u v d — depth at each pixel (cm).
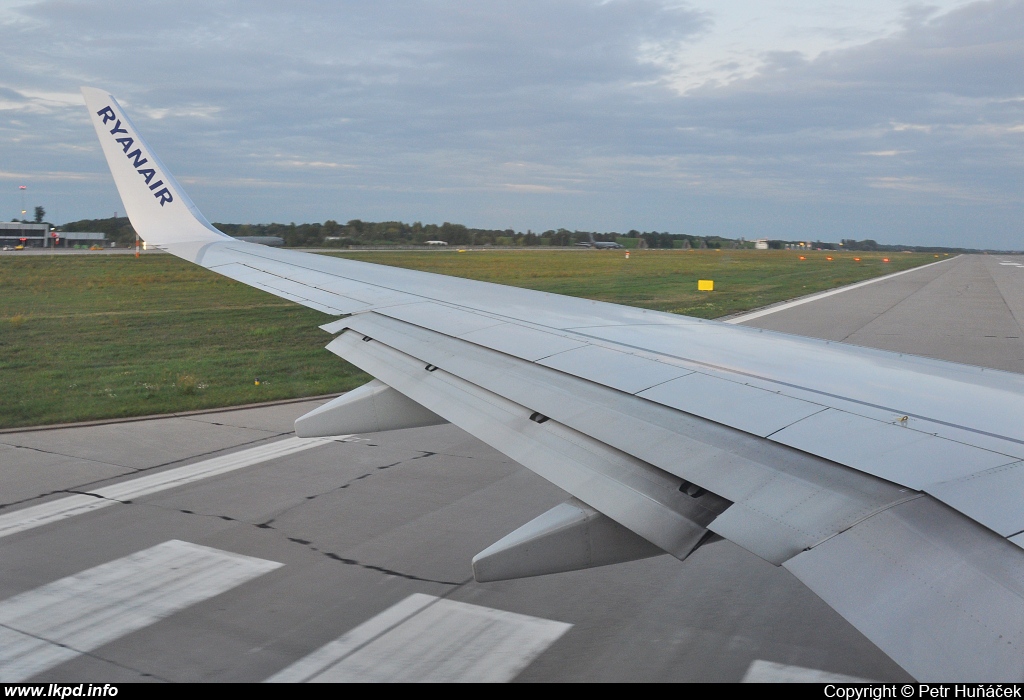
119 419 1058
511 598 514
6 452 879
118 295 3108
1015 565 201
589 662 433
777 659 438
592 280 4012
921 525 222
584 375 411
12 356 1619
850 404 339
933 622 185
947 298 3262
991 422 311
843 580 203
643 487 287
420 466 831
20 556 582
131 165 794
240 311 2553
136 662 430
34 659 433
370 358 508
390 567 565
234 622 478
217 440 939
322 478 788
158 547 601
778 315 2462
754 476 268
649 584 538
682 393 369
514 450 340
